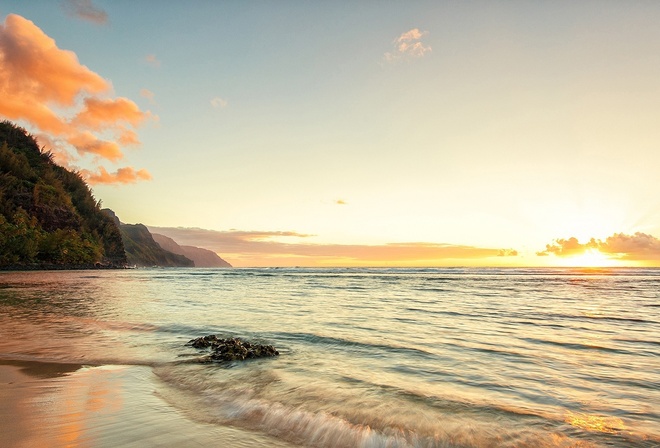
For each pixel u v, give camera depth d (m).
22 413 6.75
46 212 132.00
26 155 160.25
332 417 6.97
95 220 164.75
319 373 9.91
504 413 7.21
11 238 109.88
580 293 40.22
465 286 53.59
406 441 6.09
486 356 11.73
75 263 129.62
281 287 51.12
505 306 26.58
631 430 6.48
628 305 27.59
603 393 8.40
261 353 11.80
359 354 12.04
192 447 5.56
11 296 31.59
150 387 8.62
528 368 10.40
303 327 17.16
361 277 91.62
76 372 9.79
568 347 13.02
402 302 29.48
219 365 10.65
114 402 7.52
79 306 25.11
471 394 8.29
